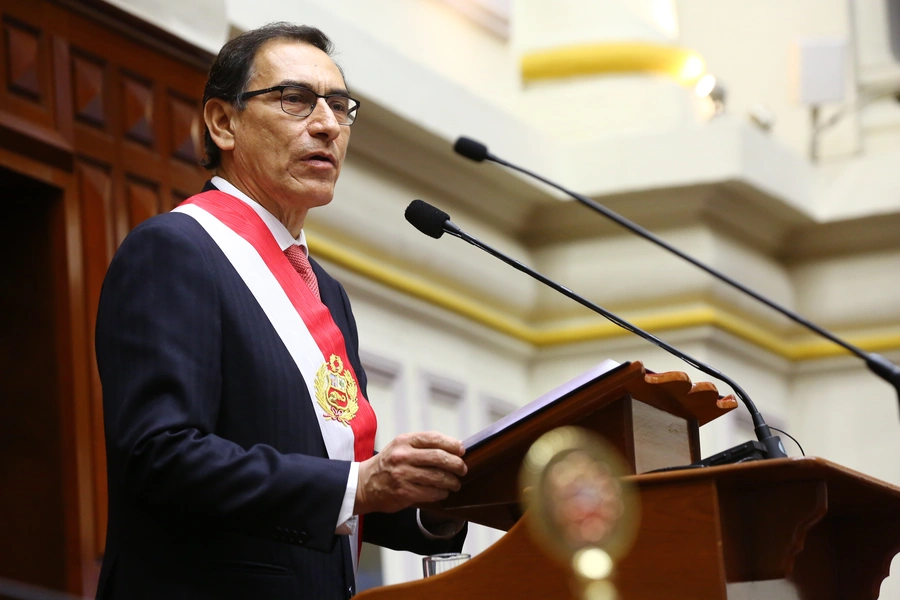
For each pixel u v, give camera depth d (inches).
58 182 316.2
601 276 501.0
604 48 517.7
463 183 469.7
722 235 513.3
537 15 526.3
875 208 533.3
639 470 158.9
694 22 588.1
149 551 174.4
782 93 577.0
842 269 546.0
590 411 159.6
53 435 309.4
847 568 182.5
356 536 196.7
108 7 331.9
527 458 158.2
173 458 164.1
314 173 206.8
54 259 315.3
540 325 509.4
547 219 503.8
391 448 162.7
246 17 374.3
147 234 186.2
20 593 142.4
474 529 439.5
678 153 494.9
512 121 479.8
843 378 544.4
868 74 581.3
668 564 141.5
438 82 447.5
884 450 536.4
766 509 152.9
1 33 308.7
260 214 204.8
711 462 162.4
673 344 498.9
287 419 184.5
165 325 176.6
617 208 501.7
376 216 431.8
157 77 347.6
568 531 146.9
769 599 160.7
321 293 213.8
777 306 317.1
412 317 449.7
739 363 517.0
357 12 440.8
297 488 164.1
